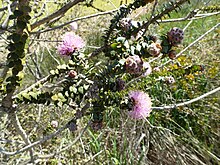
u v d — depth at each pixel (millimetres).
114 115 600
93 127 255
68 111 556
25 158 439
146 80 478
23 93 234
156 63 588
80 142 548
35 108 542
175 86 635
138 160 548
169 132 602
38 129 517
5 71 278
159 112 616
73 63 253
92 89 235
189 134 605
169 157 593
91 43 813
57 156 495
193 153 602
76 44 263
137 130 593
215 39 759
